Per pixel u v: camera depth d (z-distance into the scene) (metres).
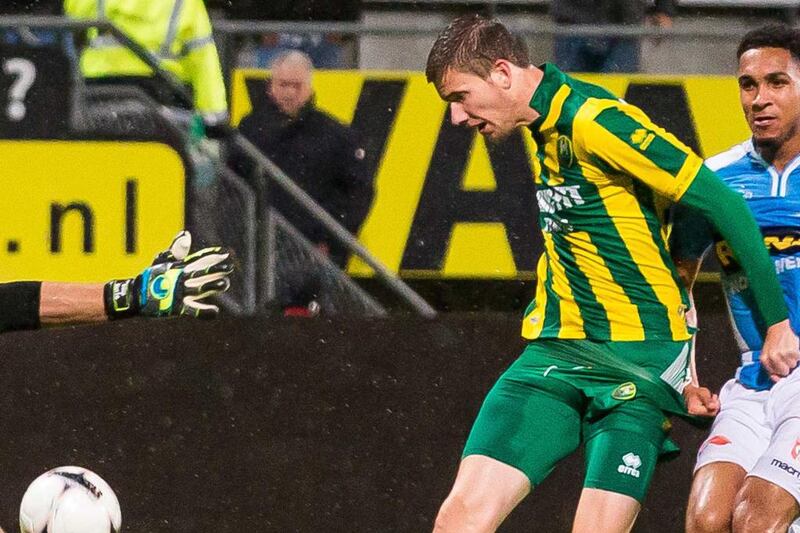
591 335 15.07
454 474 21.58
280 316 21.55
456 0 23.30
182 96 21.41
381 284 21.89
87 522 15.45
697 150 21.70
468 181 21.66
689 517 15.41
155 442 21.55
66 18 20.98
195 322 21.53
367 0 23.31
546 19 23.25
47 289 13.95
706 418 15.59
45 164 20.98
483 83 14.55
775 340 14.82
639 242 14.77
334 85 21.73
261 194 21.53
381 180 21.69
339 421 21.58
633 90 21.77
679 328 15.08
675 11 23.33
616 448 14.84
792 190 15.55
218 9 23.38
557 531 22.02
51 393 21.48
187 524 21.56
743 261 14.61
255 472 21.58
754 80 15.48
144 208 21.17
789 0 23.39
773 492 14.85
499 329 21.52
